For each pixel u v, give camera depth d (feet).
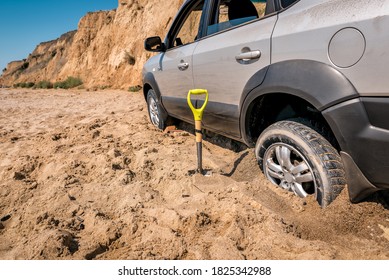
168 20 58.54
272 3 7.28
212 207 7.06
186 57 10.55
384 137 5.08
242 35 7.98
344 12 5.56
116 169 10.14
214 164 10.05
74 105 31.55
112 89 61.46
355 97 5.36
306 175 6.57
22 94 54.24
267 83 6.91
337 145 6.42
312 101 5.97
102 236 6.39
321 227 6.04
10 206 8.08
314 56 5.98
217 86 9.02
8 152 13.24
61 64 180.45
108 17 113.29
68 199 7.93
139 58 60.59
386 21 4.86
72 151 12.28
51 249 5.90
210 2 9.93
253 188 7.26
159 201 7.79
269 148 7.41
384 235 5.83
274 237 5.75
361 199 6.08
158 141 13.19
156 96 13.98
